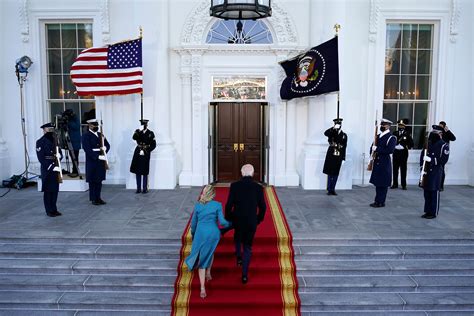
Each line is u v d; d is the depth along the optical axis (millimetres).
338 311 5512
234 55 10266
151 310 5531
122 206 8477
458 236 6719
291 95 9922
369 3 10297
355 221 7488
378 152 8273
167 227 7102
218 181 10609
